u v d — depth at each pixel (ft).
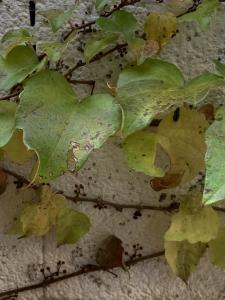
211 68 2.38
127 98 2.01
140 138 2.19
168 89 2.06
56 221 2.38
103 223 2.44
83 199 2.42
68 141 1.97
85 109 2.03
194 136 2.26
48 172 1.94
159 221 2.45
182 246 2.38
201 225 2.31
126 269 2.46
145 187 2.43
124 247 2.46
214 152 1.85
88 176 2.42
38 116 1.99
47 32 2.35
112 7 2.34
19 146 2.28
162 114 2.28
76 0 2.28
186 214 2.33
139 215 2.44
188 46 2.37
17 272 2.45
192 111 2.25
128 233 2.45
